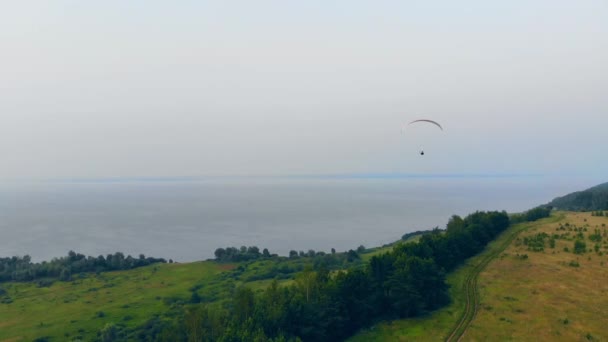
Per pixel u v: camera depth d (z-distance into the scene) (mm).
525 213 179250
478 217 144875
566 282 89812
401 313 85500
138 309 137500
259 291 132625
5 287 174500
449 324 77438
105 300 151500
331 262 179125
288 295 86312
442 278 89062
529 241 123875
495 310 80188
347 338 82562
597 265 98750
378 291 90125
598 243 116312
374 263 94625
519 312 78062
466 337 71000
